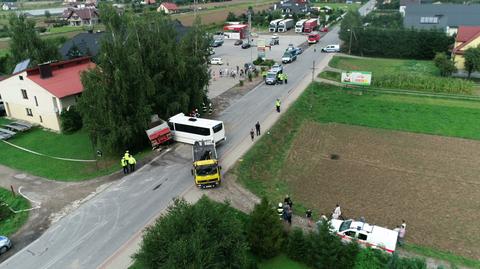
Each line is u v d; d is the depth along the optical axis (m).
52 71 46.31
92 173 32.69
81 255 22.39
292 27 118.81
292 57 73.31
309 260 21.34
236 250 18.27
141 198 28.23
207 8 173.62
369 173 32.72
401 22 102.50
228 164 33.03
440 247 23.17
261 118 43.94
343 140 39.81
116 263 21.61
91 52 64.75
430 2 142.00
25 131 43.75
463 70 63.16
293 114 45.69
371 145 38.44
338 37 98.81
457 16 94.00
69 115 42.06
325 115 47.09
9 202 28.41
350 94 54.53
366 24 103.75
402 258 20.73
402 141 39.19
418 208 27.33
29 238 24.11
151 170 32.56
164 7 151.50
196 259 16.25
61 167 34.34
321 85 57.72
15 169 34.28
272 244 21.61
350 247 20.80
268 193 29.64
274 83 58.22
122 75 33.78
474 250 22.89
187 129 36.78
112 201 27.97
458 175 31.94
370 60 77.44
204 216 18.30
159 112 39.69
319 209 27.42
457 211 26.88
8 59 64.25
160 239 17.66
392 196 28.97
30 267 21.61
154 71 39.09
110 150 34.88
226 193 28.78
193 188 29.48
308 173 33.03
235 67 71.50
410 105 49.50
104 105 33.34
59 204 27.84
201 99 42.75
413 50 78.31
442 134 40.53
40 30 115.38
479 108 47.62
